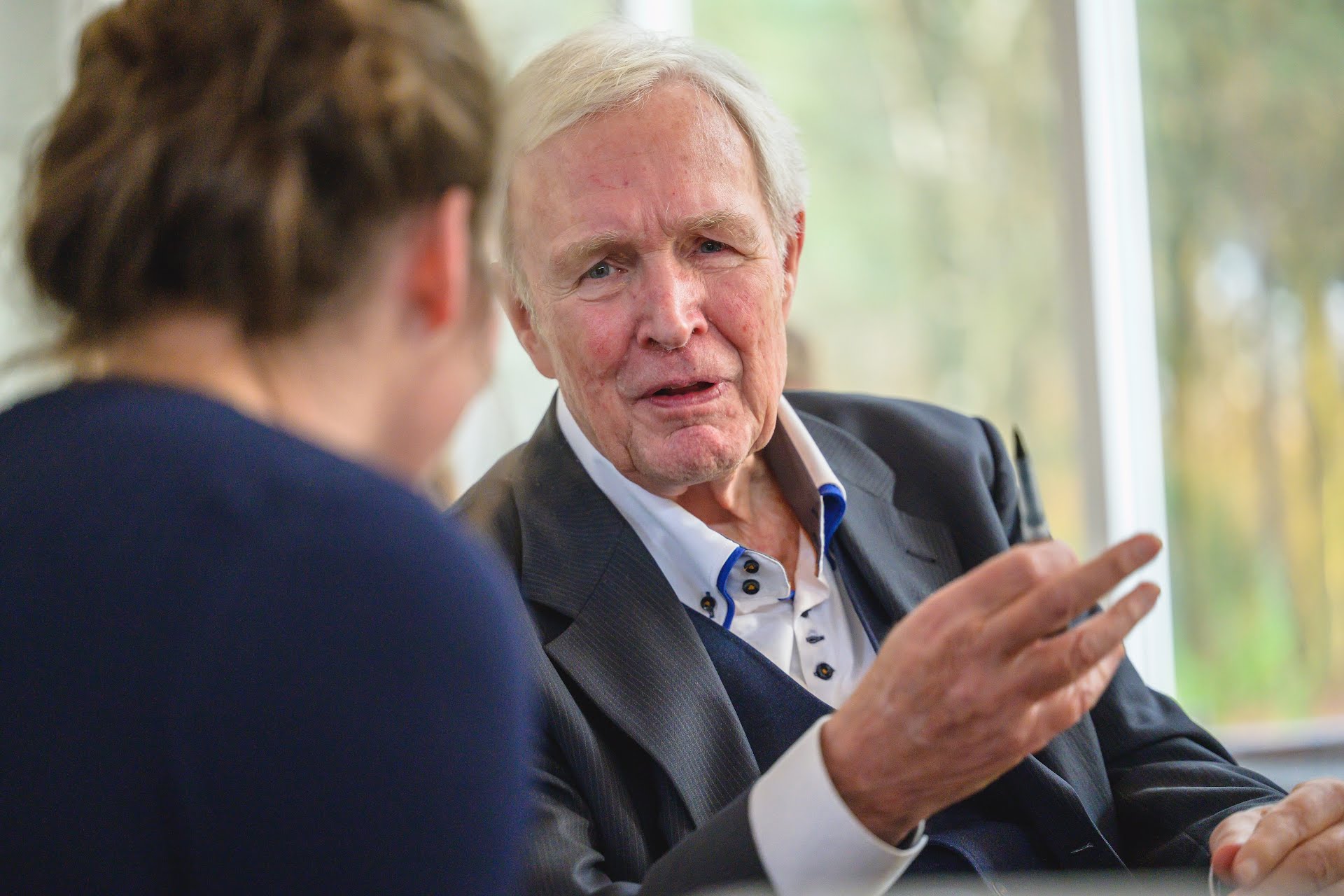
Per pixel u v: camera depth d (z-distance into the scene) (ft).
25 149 4.15
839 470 8.93
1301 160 17.53
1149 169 18.08
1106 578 4.83
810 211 20.18
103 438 3.79
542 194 8.07
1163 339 18.07
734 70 8.38
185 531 3.59
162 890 3.49
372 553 3.62
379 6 4.08
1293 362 17.63
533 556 8.00
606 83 8.00
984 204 19.94
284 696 3.45
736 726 7.44
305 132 3.85
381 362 4.15
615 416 8.02
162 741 3.44
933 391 20.01
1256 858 6.64
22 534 3.67
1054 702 5.16
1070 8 18.08
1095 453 18.19
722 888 5.34
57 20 15.84
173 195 3.77
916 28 20.18
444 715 3.60
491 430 9.20
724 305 8.00
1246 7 17.58
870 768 5.24
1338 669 17.33
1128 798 8.42
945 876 7.35
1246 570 17.66
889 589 8.27
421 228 4.11
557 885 6.60
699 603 8.14
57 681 3.51
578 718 7.31
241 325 3.96
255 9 3.98
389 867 3.53
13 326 4.63
